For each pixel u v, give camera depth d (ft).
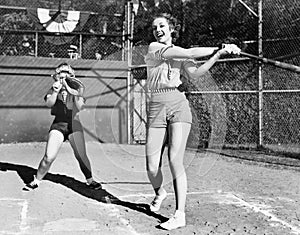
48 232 14.25
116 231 14.48
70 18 37.78
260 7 32.96
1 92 34.99
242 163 27.91
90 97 20.26
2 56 34.83
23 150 31.65
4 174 22.68
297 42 32.19
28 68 35.53
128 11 37.63
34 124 35.78
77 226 14.94
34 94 35.76
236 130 34.24
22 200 18.01
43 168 19.27
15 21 37.24
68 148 32.19
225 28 36.81
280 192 20.40
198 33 38.22
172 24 15.06
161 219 15.89
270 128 33.12
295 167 26.66
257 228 14.99
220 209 17.33
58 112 18.88
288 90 31.30
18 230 14.42
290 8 33.42
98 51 38.45
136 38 37.73
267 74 33.55
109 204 17.81
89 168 19.63
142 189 19.52
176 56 14.11
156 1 38.37
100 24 38.55
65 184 20.79
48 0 37.52
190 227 14.94
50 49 37.86
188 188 20.98
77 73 36.29
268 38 33.86
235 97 34.47
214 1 37.58
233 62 35.01
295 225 15.43
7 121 35.17
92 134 20.12
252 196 19.58
